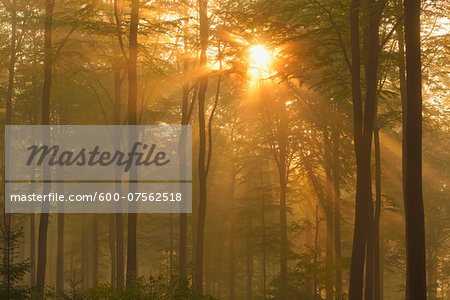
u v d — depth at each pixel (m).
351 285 15.21
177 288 14.66
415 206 13.12
